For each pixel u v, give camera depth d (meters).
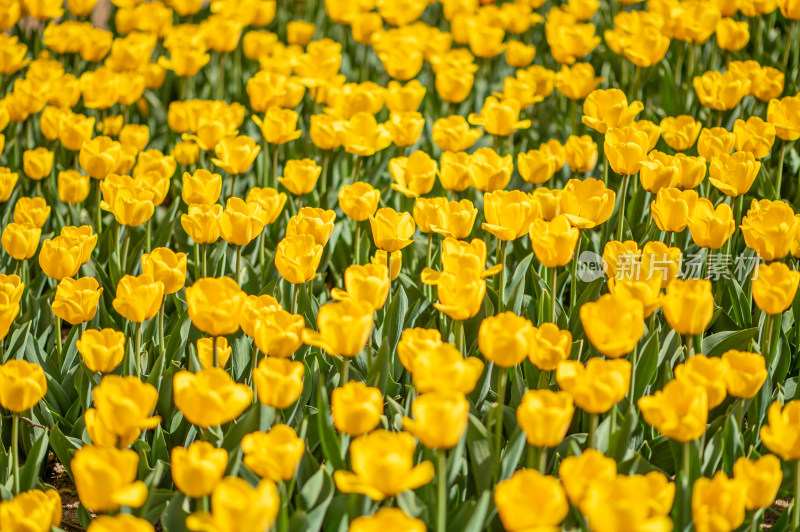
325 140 4.96
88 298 3.29
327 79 6.00
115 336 3.04
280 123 4.91
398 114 4.94
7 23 6.42
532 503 2.14
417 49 6.52
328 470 2.86
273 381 2.60
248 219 3.64
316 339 2.75
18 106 5.45
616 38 6.41
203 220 3.69
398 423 3.07
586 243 4.62
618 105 4.71
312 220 3.63
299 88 5.46
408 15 7.28
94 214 5.08
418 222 3.81
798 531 2.75
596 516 2.05
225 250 4.52
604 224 4.88
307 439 3.26
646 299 2.93
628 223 4.91
